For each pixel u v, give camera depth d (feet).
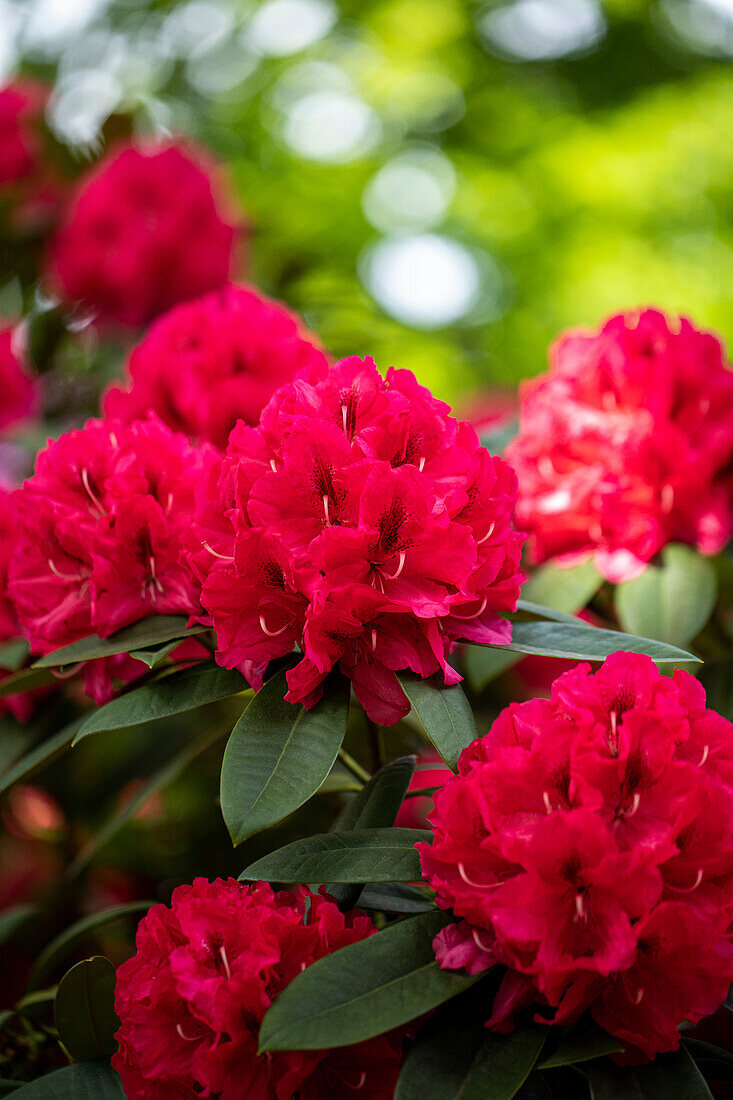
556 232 11.39
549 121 11.53
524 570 4.25
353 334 6.26
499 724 3.19
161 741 5.24
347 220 10.53
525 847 3.02
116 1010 3.28
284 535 3.24
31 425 5.63
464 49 11.76
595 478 4.00
